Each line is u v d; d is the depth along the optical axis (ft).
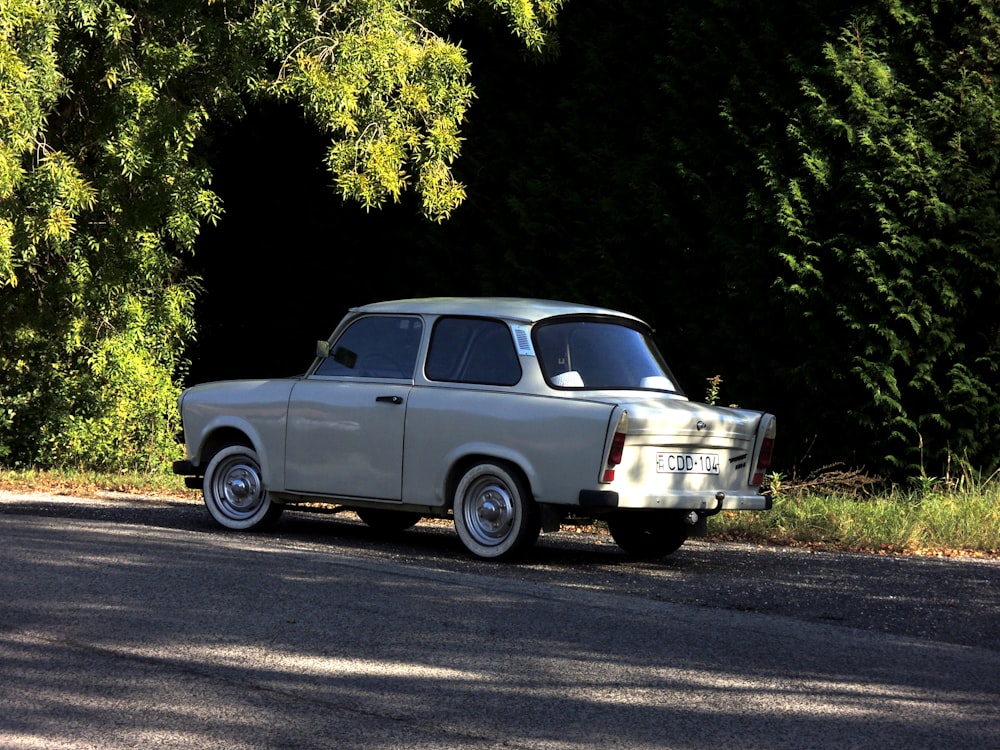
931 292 52.49
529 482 33.88
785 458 55.88
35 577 29.60
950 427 52.54
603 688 21.45
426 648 23.86
